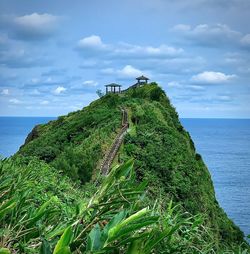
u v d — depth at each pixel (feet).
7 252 7.55
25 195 10.87
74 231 9.09
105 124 188.85
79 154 119.03
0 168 13.41
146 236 8.05
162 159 137.08
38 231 9.66
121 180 9.16
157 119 188.34
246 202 424.87
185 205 108.27
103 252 7.62
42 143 200.95
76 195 29.66
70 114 296.30
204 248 11.41
